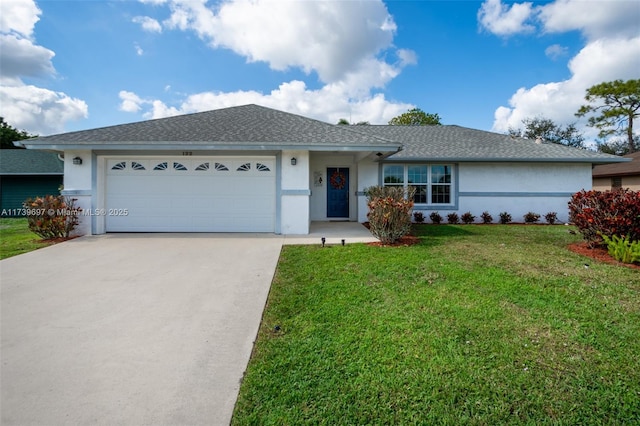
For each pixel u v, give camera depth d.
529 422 2.16
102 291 4.76
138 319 3.82
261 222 9.85
